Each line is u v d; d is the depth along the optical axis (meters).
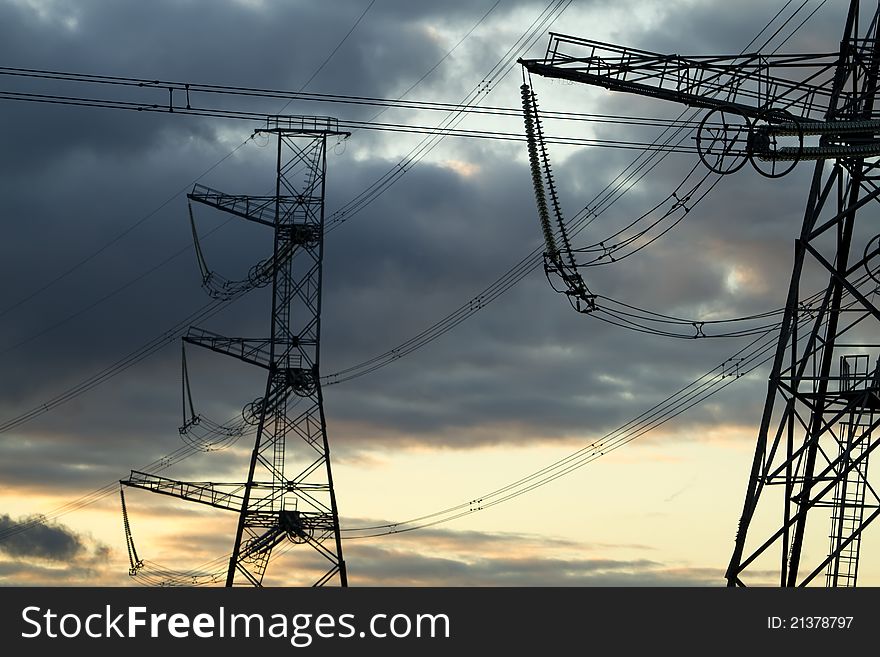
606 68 48.16
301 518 79.25
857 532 48.66
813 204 49.78
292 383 80.50
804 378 49.38
